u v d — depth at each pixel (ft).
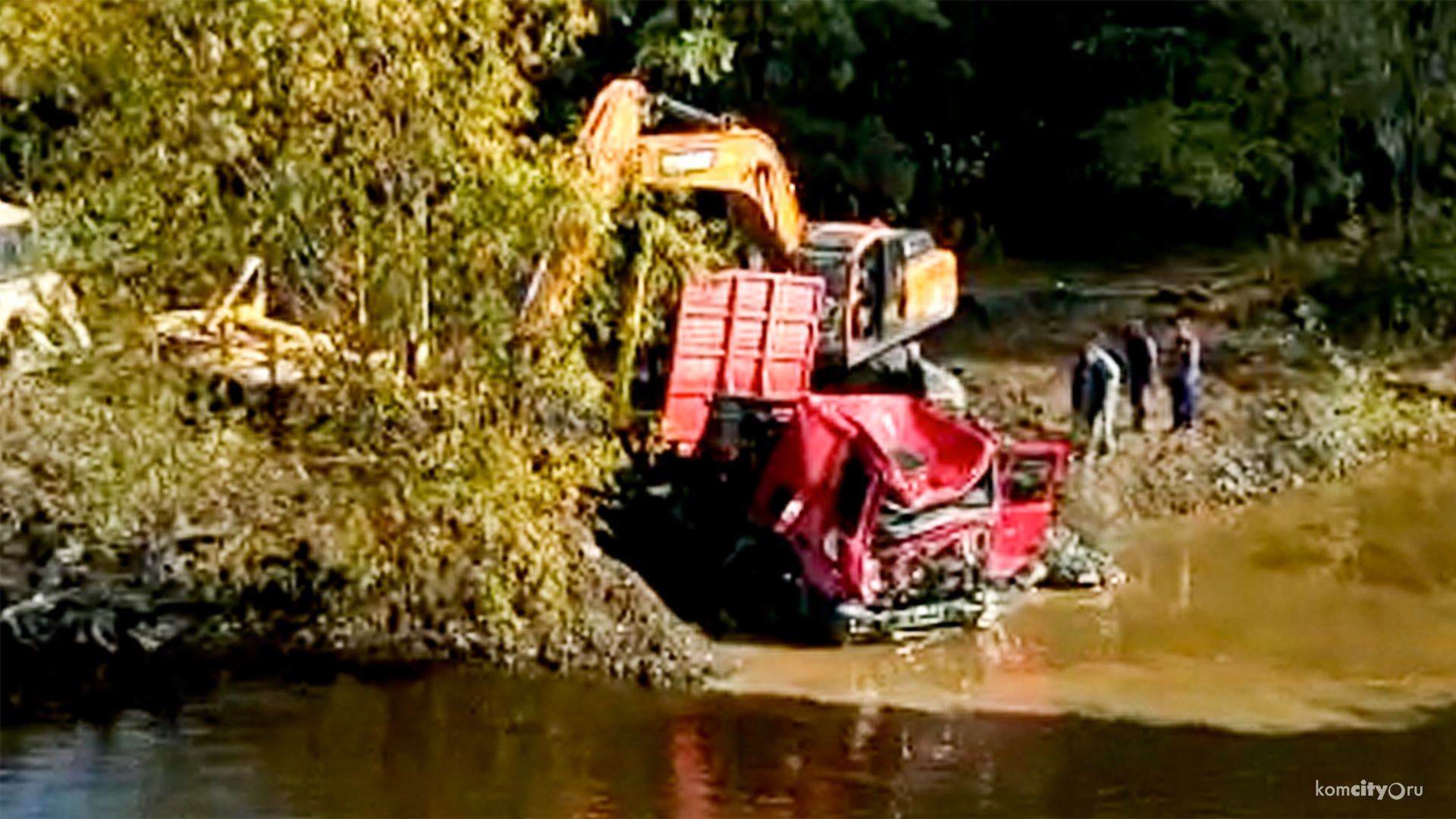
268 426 103.76
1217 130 178.81
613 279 108.37
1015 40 189.78
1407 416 142.20
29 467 98.63
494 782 88.12
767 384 112.68
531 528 100.01
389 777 88.53
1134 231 188.65
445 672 99.40
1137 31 183.42
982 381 142.92
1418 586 115.24
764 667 101.30
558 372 102.42
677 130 121.29
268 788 87.15
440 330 100.68
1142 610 110.22
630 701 96.89
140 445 99.81
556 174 98.63
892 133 189.47
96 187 97.76
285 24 93.25
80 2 97.91
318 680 98.53
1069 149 187.73
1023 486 109.81
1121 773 89.56
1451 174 175.32
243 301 108.78
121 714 94.58
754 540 105.91
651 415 111.24
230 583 100.68
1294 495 129.49
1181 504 126.52
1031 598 111.55
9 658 97.55
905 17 185.68
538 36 105.40
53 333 105.40
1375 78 173.27
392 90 95.71
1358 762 91.09
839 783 88.38
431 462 99.30
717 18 171.53
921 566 104.22
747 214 119.34
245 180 97.25
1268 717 96.73
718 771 89.40
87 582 98.63
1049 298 165.48
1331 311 160.86
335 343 102.32
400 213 98.17
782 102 184.65
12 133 107.45
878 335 125.90
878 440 106.73
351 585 100.94
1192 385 133.49
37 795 85.92
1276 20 176.35
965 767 90.07
